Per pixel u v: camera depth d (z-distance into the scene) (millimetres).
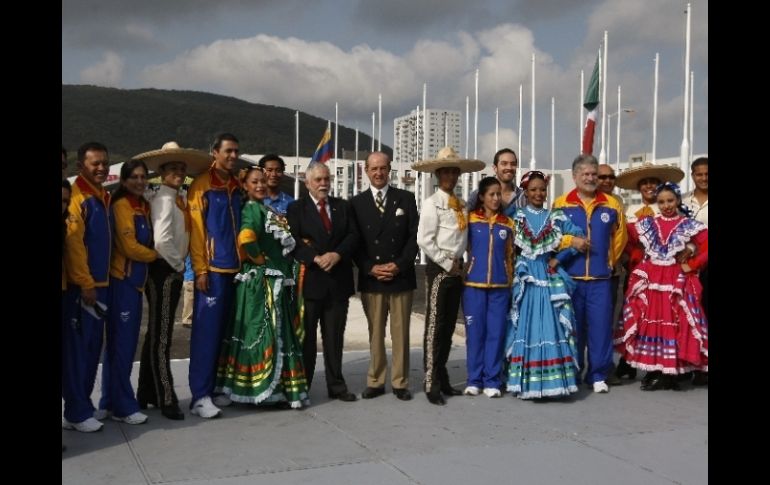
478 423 5395
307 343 6105
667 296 6449
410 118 30969
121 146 118500
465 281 6293
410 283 6184
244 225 5734
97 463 4438
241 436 5039
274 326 5742
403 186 29984
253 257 5750
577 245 6316
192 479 4168
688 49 16531
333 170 30031
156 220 5305
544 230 6273
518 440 4957
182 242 5496
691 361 6352
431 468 4375
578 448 4781
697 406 5961
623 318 6762
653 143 21109
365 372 7383
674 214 6688
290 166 37094
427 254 6062
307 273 6059
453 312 6211
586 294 6527
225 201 5695
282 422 5418
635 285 6645
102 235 4996
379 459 4539
